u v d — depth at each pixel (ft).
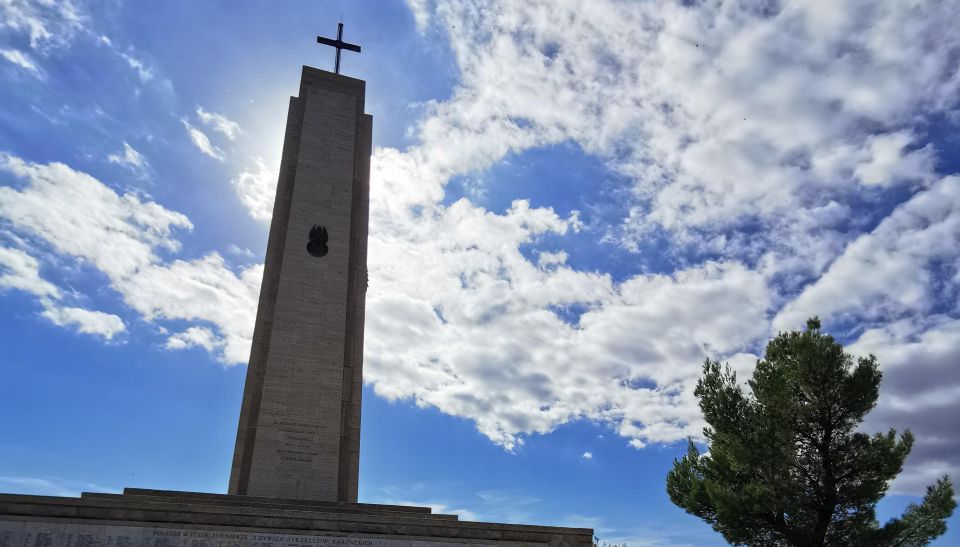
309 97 116.16
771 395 89.66
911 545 84.17
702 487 93.66
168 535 61.52
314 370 96.02
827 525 85.51
